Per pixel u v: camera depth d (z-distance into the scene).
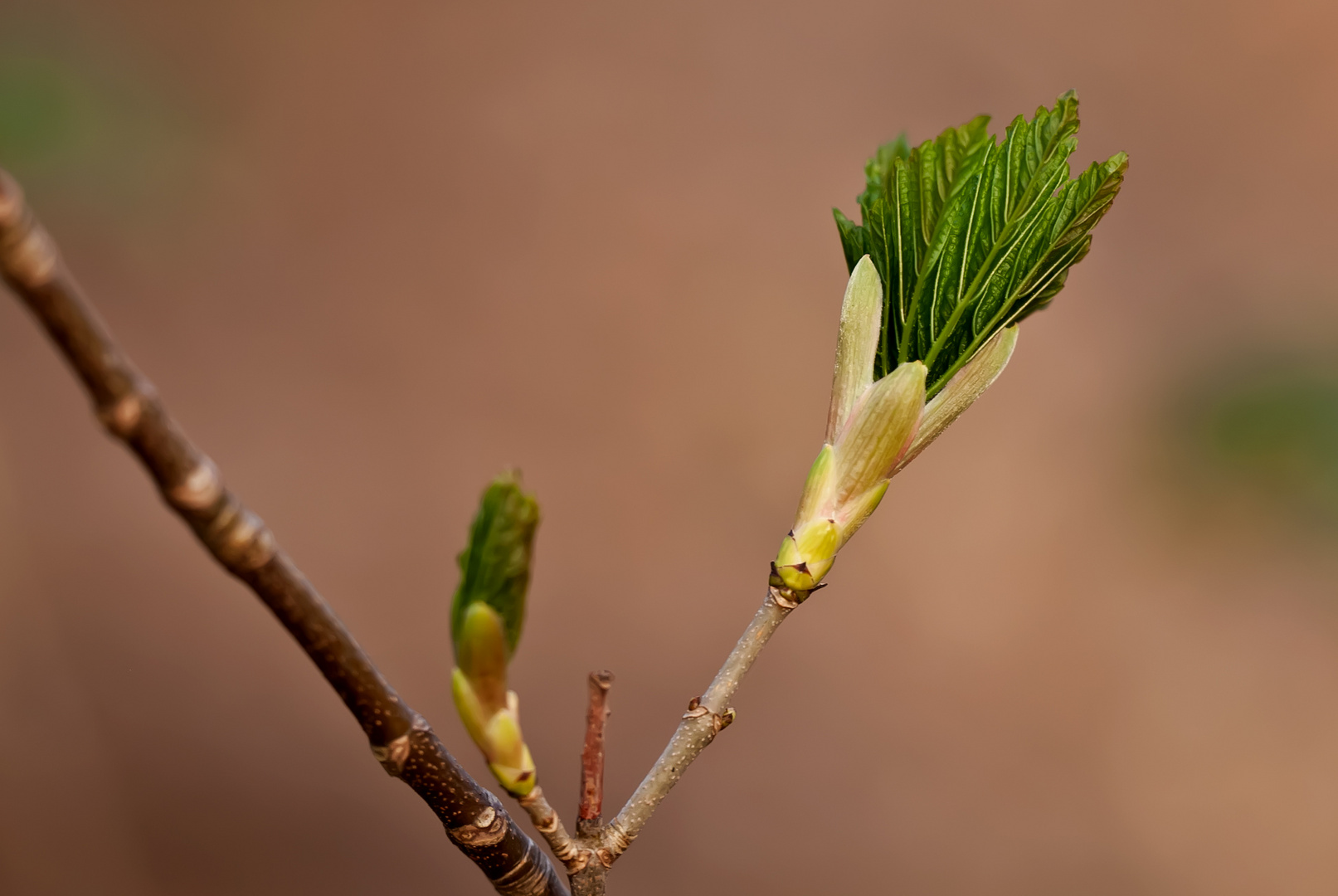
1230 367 1.82
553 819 0.61
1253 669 2.21
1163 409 2.09
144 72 1.94
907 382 0.62
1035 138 0.62
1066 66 2.68
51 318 0.57
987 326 0.62
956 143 0.62
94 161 1.76
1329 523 1.68
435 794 0.60
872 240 0.63
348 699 0.60
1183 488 1.93
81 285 2.16
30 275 0.57
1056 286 0.62
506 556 0.59
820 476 0.62
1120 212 2.55
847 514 0.62
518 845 0.61
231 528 0.58
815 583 0.62
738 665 0.62
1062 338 2.42
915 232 0.62
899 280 0.63
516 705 0.60
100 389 0.58
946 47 2.73
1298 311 2.14
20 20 1.64
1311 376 1.71
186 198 2.11
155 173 1.96
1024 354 2.42
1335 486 1.67
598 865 0.61
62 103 1.65
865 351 0.62
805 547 0.62
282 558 0.59
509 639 0.60
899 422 0.62
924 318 0.62
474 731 0.60
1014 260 0.62
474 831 0.61
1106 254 2.51
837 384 0.62
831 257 2.61
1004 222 0.62
